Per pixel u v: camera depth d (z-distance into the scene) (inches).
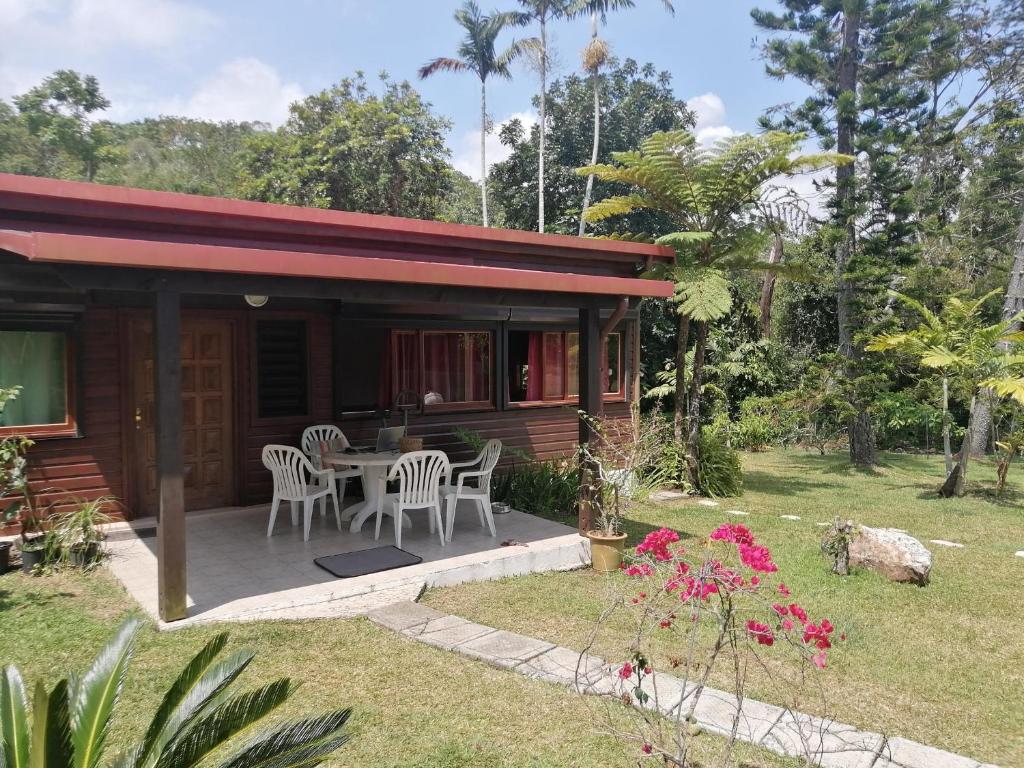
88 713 83.2
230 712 82.4
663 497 426.0
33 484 278.5
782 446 704.4
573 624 209.9
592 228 915.4
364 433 365.4
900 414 695.7
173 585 195.0
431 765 133.0
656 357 761.0
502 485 370.0
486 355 409.4
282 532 291.4
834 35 619.8
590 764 134.2
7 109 1240.8
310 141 1018.1
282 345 345.1
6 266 219.3
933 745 147.5
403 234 261.7
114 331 295.7
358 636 195.8
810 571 271.3
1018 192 797.9
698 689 130.8
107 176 1298.0
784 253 778.8
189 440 326.0
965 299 740.7
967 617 225.5
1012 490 476.7
